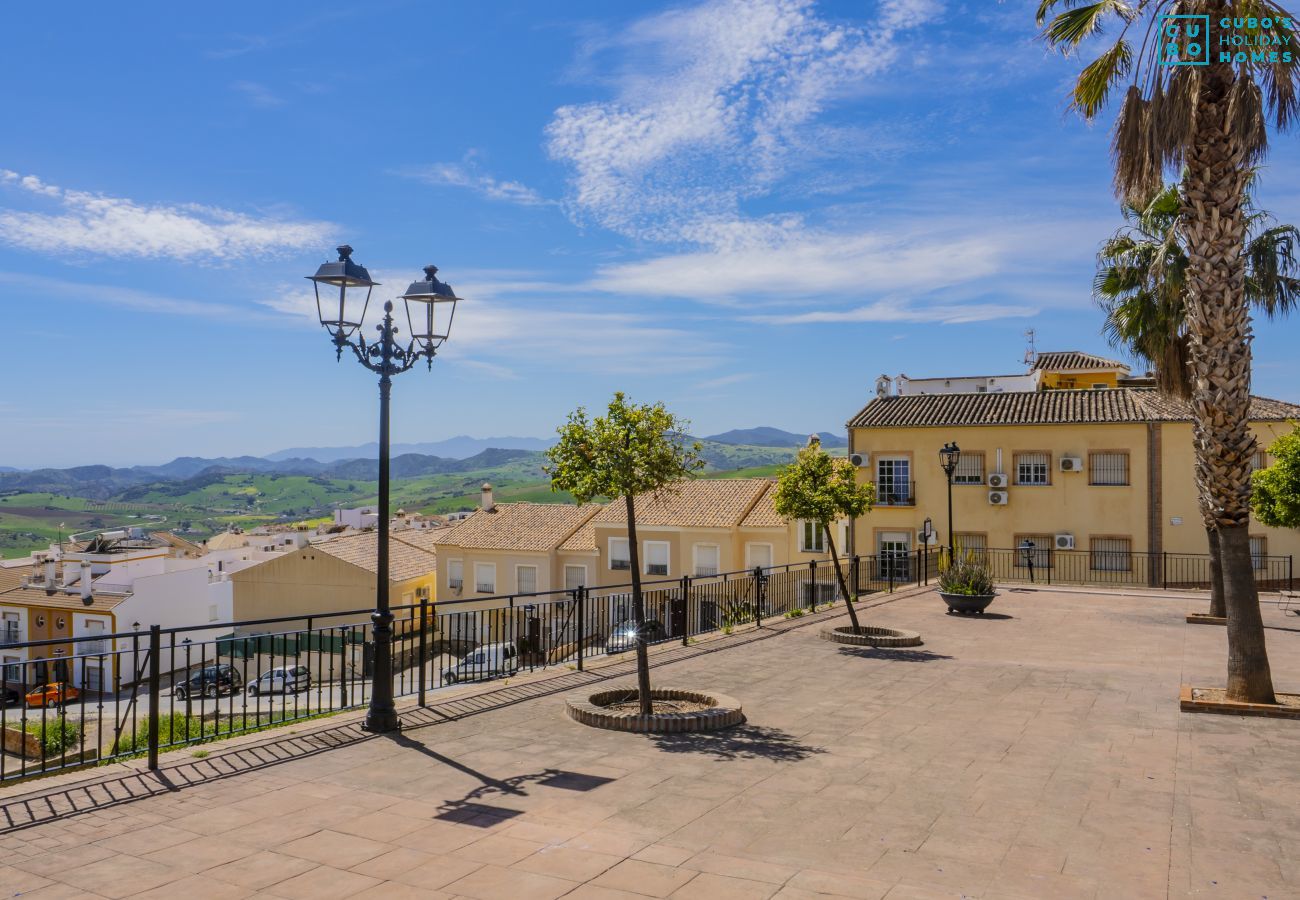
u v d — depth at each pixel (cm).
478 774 675
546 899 457
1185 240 945
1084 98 1028
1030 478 3178
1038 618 1630
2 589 4716
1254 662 894
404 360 856
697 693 929
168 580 4647
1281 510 1656
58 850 522
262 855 516
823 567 2886
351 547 4684
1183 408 2966
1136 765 703
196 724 1218
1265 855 520
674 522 3897
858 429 3444
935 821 577
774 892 466
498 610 1106
